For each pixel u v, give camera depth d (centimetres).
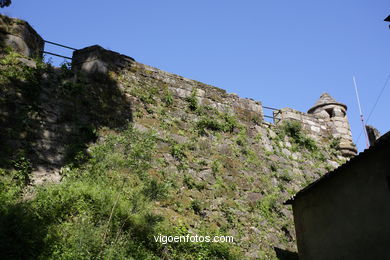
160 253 737
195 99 1176
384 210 658
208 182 1012
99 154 867
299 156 1302
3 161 739
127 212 743
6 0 991
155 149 990
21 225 596
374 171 697
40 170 781
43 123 852
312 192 873
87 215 696
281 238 1004
